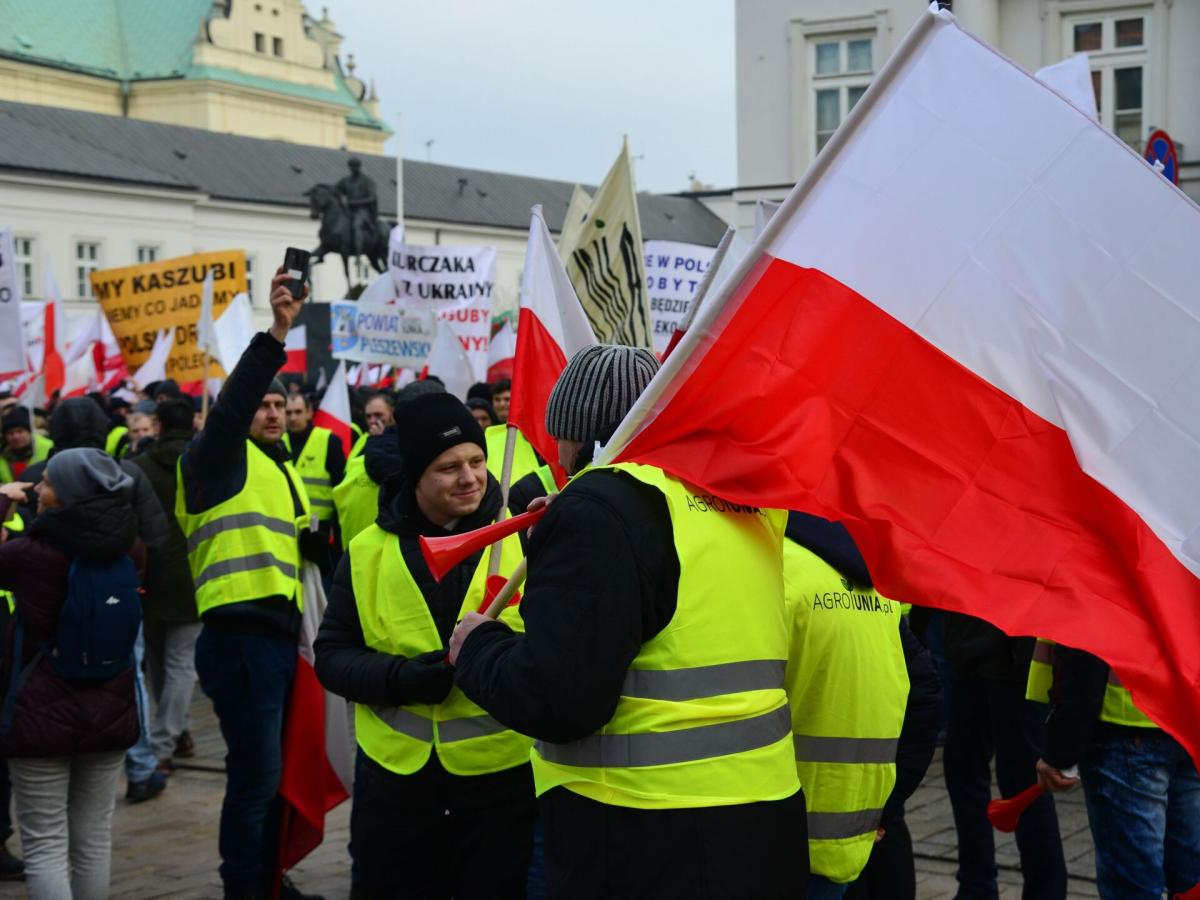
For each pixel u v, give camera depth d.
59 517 5.14
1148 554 2.71
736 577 2.71
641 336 6.17
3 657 5.37
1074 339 2.76
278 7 96.06
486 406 9.45
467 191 74.50
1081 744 3.89
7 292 9.30
